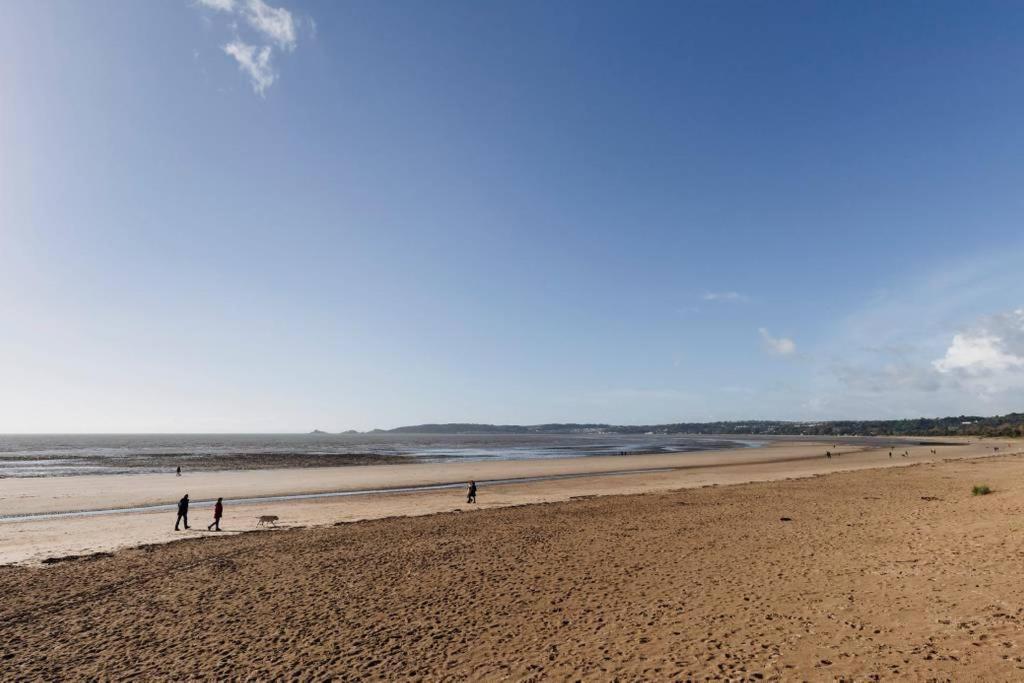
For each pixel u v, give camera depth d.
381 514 30.16
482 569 17.22
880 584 13.28
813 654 9.24
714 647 9.92
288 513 30.86
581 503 32.84
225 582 16.25
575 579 15.68
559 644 10.69
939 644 9.20
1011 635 9.21
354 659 10.39
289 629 12.19
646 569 16.47
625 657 9.75
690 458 85.06
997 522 19.39
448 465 69.81
